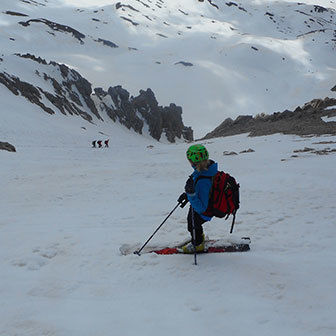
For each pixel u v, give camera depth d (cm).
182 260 500
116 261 502
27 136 5809
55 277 452
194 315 341
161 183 1491
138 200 1098
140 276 448
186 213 885
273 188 1244
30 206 1043
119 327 320
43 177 1772
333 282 415
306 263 486
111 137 8400
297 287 405
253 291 398
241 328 315
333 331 305
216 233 680
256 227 721
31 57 11931
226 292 396
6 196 1234
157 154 4244
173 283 427
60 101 9756
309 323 321
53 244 601
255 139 5550
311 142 4091
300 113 7494
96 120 11488
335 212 841
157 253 536
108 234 677
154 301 374
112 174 1895
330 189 1179
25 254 544
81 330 315
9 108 7056
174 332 310
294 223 748
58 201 1120
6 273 468
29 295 395
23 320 333
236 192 467
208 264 481
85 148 5266
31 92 8862
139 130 13712
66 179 1692
